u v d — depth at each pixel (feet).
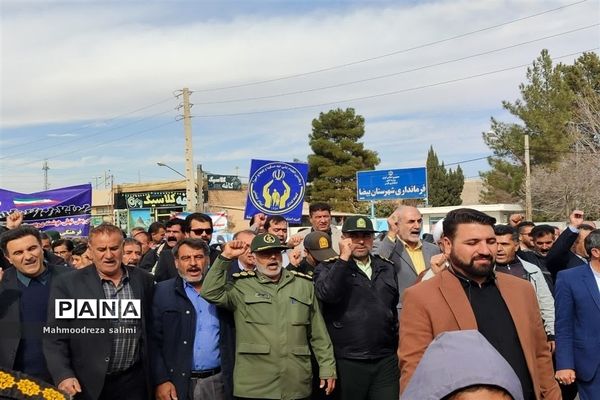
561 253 21.38
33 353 14.08
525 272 18.04
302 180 30.19
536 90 127.24
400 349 11.12
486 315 10.75
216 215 79.25
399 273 18.34
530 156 127.13
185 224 21.97
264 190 29.50
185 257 15.38
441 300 10.89
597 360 15.69
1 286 14.40
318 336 15.64
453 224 10.87
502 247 17.98
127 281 15.01
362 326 15.89
